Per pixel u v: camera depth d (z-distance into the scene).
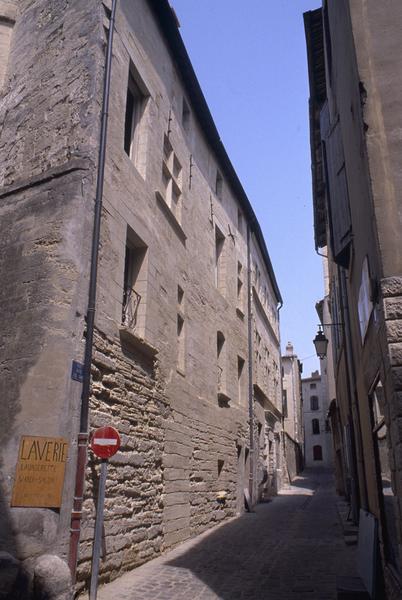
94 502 7.38
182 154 13.66
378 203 5.57
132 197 9.88
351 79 6.89
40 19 10.77
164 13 12.32
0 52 11.18
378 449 7.26
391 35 6.22
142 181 10.45
